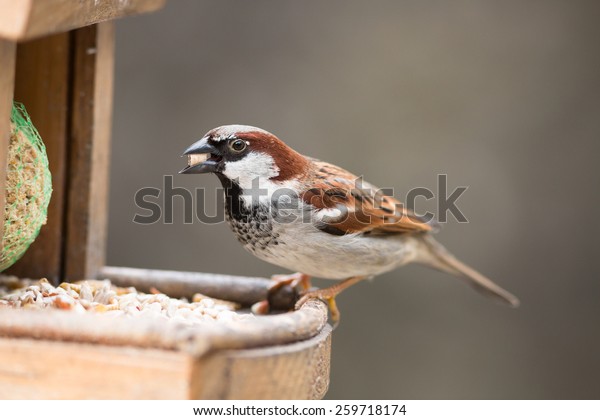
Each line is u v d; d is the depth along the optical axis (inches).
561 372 429.7
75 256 267.6
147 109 438.6
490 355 428.5
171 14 443.8
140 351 152.9
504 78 452.4
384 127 449.1
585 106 450.9
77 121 265.6
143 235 427.8
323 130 445.7
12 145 209.3
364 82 450.6
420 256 310.0
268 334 167.9
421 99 450.6
